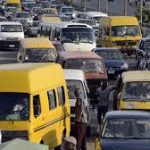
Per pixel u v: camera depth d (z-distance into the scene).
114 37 65.56
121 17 66.62
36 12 111.00
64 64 38.56
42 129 24.86
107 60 49.84
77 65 38.50
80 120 26.42
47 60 45.56
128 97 29.92
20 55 47.56
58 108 26.47
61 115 26.69
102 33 68.44
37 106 24.61
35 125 24.36
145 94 29.95
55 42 55.88
